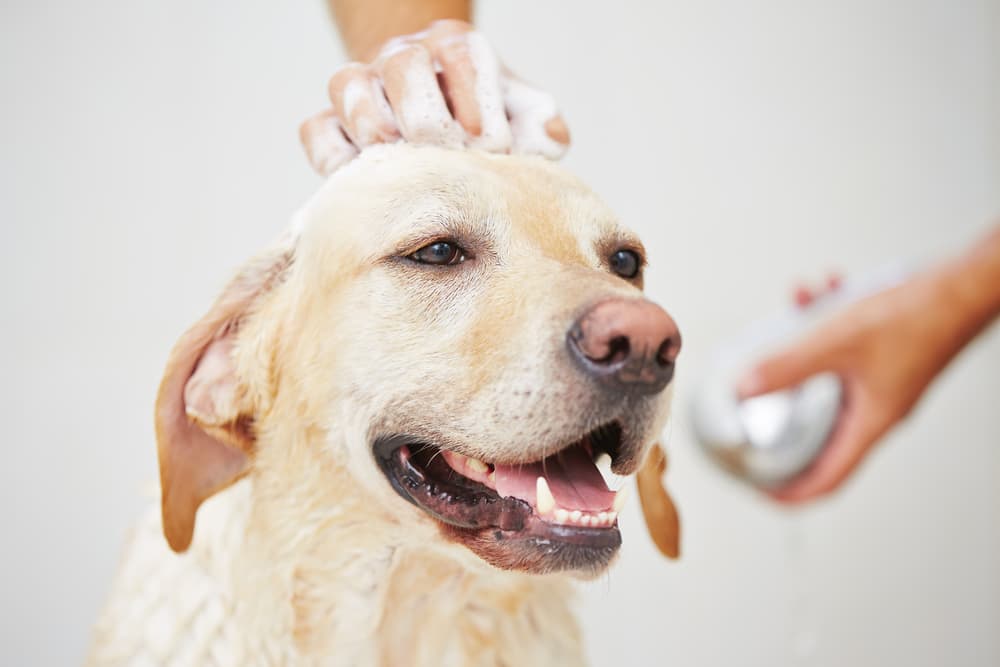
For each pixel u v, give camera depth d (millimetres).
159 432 1604
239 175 3549
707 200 3916
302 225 1657
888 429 2531
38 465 3348
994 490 4047
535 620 1759
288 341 1597
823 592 3789
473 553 1482
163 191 3508
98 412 3412
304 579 1627
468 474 1499
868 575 3855
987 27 4145
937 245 4133
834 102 4047
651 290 3854
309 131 1721
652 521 1851
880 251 4090
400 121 1610
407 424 1462
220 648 1608
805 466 2508
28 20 3426
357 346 1506
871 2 4070
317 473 1584
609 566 1396
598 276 1411
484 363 1398
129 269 3473
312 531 1611
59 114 3438
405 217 1492
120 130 3475
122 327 3461
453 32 1700
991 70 4148
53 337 3408
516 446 1371
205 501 1710
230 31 3539
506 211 1508
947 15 4121
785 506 2596
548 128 1716
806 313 2574
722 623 3631
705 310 3891
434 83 1615
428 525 1528
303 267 1606
